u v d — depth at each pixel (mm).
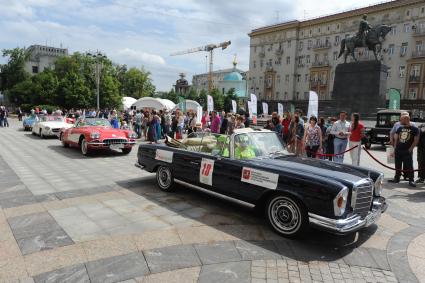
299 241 4480
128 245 4164
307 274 3635
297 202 4414
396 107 19781
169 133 17484
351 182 4285
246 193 5016
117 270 3574
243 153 5461
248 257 3963
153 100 39344
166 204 5910
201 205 5895
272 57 73312
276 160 5301
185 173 6141
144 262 3752
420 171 8273
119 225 4836
